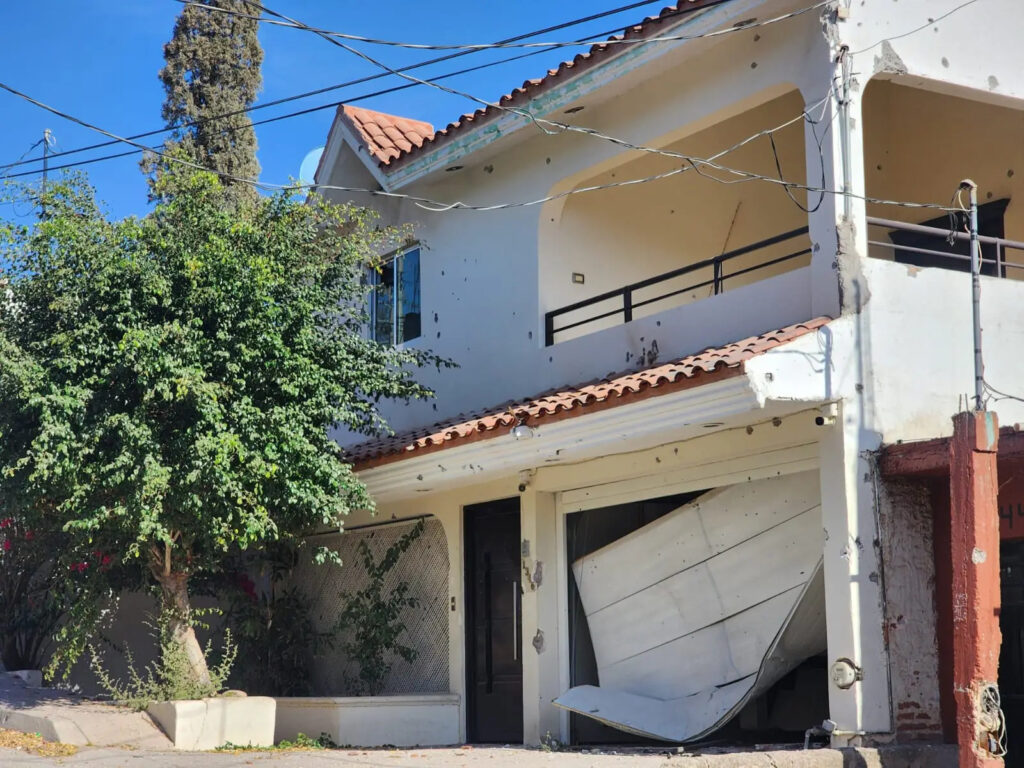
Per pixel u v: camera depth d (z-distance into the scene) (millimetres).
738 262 15172
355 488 11844
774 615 10406
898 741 9414
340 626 14719
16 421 10688
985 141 13453
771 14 11055
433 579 14219
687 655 11211
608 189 14328
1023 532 9555
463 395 14680
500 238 14391
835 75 10469
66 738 10492
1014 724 9852
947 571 9820
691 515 11242
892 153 14359
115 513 10617
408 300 15977
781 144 14305
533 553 12500
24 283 10914
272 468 10875
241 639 15297
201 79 20656
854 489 9609
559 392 12461
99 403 10602
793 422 10094
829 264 10117
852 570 9477
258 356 11172
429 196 15508
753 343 9852
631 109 12672
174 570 11852
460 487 13359
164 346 10742
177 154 11836
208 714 10953
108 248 10930
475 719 13336
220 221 11438
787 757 8656
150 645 15805
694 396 9562
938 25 11148
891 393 9961
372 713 12797
